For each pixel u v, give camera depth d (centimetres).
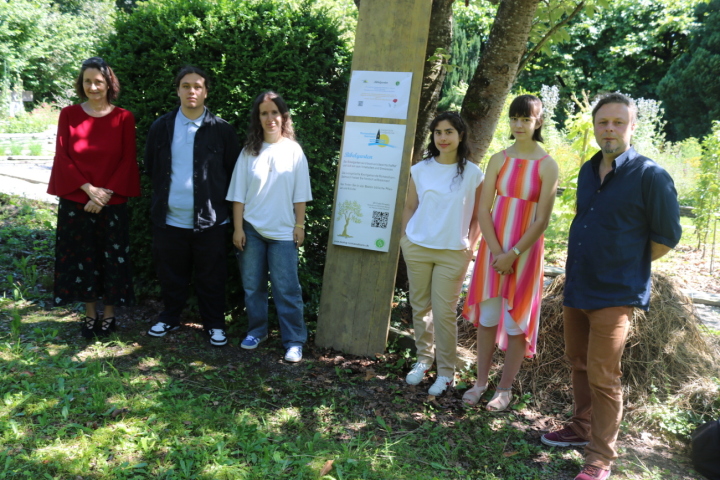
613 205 272
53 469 256
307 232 463
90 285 391
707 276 699
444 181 362
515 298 340
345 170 430
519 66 480
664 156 1143
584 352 311
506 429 332
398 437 316
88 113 384
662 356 382
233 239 405
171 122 398
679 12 1861
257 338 418
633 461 311
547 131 1115
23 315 431
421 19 405
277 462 274
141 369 365
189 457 273
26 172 1053
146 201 465
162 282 418
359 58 424
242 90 436
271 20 435
